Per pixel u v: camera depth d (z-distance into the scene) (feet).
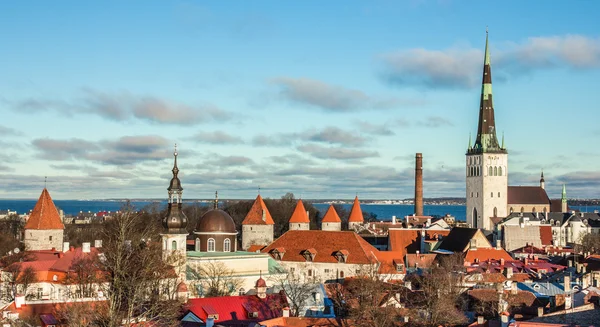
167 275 553.64
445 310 468.75
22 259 654.53
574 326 370.12
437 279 558.97
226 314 479.82
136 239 501.15
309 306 547.49
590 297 439.22
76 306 398.42
